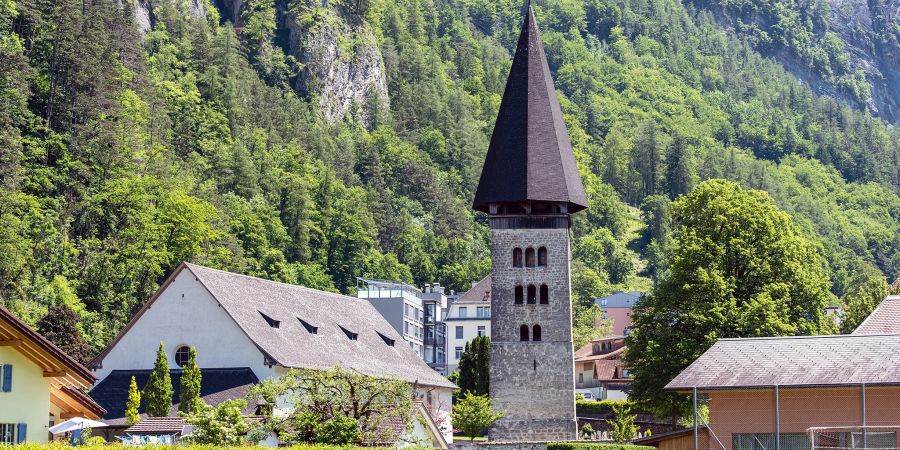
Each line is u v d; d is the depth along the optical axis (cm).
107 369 15525
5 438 8975
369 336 18550
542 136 16400
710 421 11844
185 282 15550
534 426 16138
